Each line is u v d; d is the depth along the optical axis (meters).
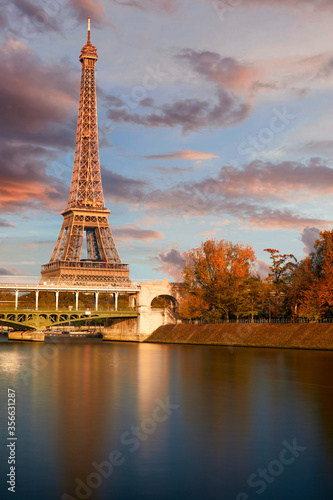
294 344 136.75
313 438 39.94
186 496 29.67
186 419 46.09
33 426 43.44
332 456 35.84
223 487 30.89
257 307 171.12
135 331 199.38
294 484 31.27
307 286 145.38
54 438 39.91
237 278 162.12
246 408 51.00
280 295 162.00
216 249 172.62
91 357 113.75
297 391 61.44
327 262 140.25
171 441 39.25
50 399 55.66
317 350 127.06
